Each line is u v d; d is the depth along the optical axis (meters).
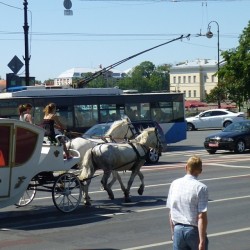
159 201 17.03
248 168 25.92
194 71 154.75
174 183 7.84
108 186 16.95
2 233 12.88
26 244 11.74
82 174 16.06
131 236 12.38
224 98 91.44
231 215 14.58
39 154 14.57
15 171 14.15
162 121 36.56
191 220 7.61
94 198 17.78
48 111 15.66
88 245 11.59
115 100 34.81
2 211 15.74
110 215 14.91
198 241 7.61
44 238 12.30
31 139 14.38
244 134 33.88
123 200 17.25
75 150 16.36
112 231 12.93
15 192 14.23
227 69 56.12
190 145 41.34
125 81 185.25
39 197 18.06
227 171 24.77
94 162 16.31
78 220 14.32
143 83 186.25
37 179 15.23
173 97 36.94
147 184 21.03
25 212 15.52
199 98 153.88
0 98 31.38
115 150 16.45
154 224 13.64
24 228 13.41
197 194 7.58
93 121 33.91
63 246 11.52
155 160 28.92
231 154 33.28
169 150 37.34
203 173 24.06
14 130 14.02
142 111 35.88
